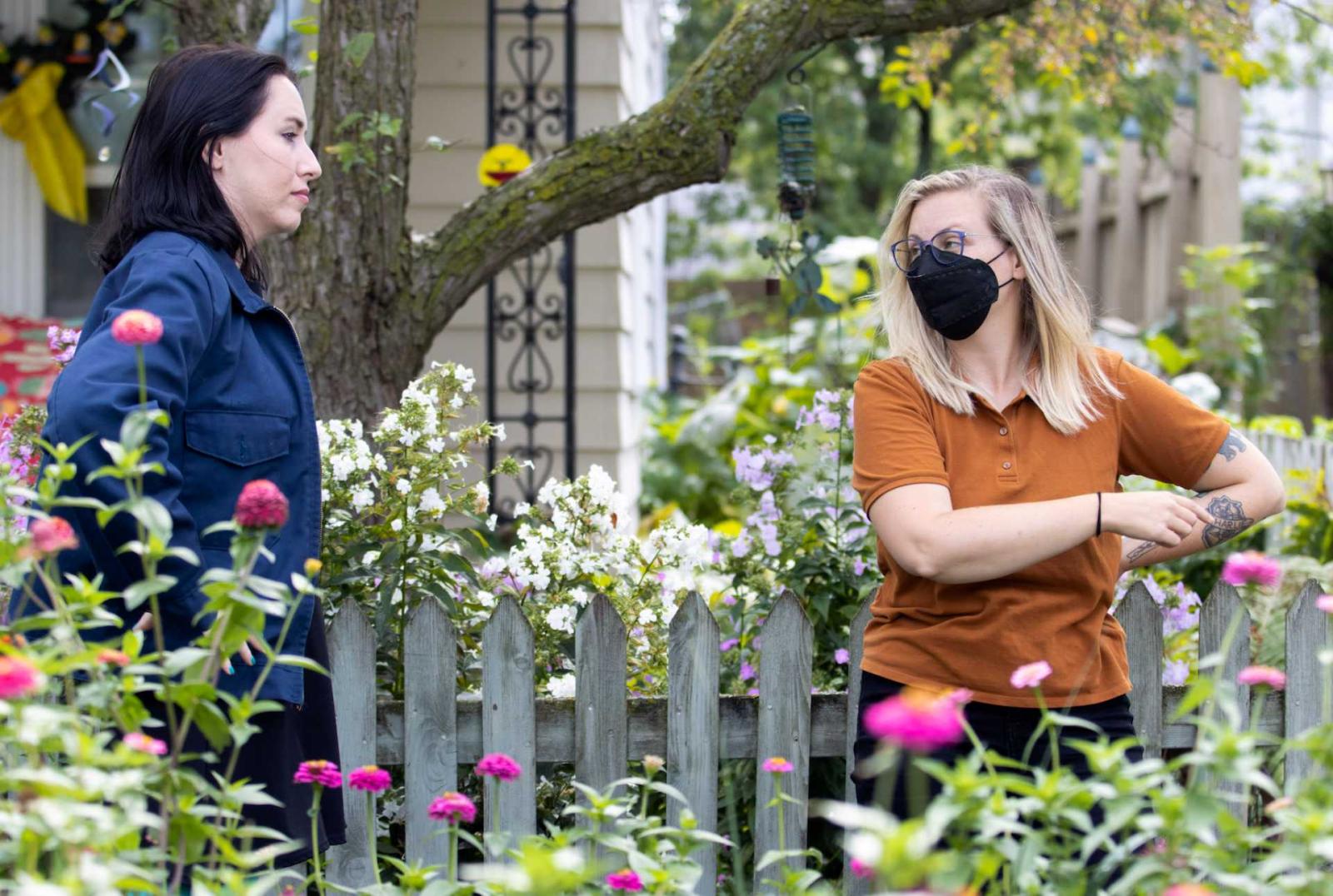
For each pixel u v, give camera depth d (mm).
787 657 4121
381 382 5414
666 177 5449
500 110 7918
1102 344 14227
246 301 3336
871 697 3385
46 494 2654
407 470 4496
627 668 4555
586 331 8594
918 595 3350
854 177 24359
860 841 1864
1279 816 2250
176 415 3076
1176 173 15172
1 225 8750
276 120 3438
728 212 27359
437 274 5512
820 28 5445
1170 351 13156
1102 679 3324
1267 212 19219
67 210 8727
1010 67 7973
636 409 10773
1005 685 3234
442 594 4410
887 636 3400
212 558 3162
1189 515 3115
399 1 5379
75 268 8859
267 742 3248
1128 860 2461
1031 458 3336
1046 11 7273
